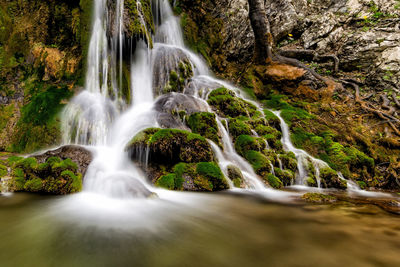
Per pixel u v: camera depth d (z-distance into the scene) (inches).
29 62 336.2
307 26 545.0
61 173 168.9
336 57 462.9
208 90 348.2
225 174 208.2
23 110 296.8
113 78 322.3
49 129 268.2
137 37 341.7
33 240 99.6
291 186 235.0
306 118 333.7
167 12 477.7
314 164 253.6
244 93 424.8
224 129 272.1
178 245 100.1
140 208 142.1
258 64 471.8
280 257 92.7
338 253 95.6
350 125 325.1
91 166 185.6
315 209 154.3
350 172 259.8
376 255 94.8
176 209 145.0
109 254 90.7
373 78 406.9
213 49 506.0
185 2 508.1
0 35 332.2
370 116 341.4
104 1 335.6
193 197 170.9
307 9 571.2
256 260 89.7
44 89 313.4
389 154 282.8
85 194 164.1
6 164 182.9
